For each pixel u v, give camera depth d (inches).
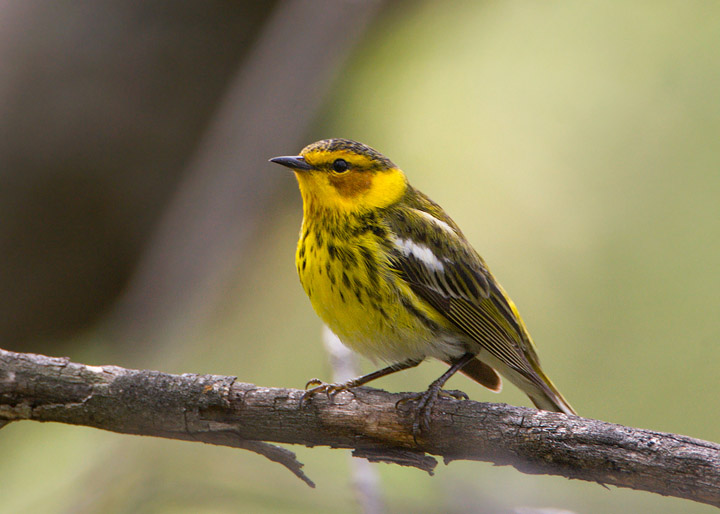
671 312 497.4
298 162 336.8
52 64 519.2
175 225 505.4
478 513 346.3
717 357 489.1
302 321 549.3
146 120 534.9
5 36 514.9
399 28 576.7
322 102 536.7
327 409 279.9
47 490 458.9
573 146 542.6
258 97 502.0
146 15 532.1
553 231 522.9
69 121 522.6
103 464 394.6
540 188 533.3
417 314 333.7
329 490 376.8
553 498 370.6
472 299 351.6
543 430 263.1
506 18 576.7
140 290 502.9
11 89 513.3
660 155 532.4
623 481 253.9
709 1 557.3
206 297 493.4
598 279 511.2
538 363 386.9
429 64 571.2
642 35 559.8
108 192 535.8
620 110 545.0
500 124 550.6
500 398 516.7
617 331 500.4
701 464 244.1
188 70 536.7
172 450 396.2
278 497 370.6
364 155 342.6
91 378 275.6
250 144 498.6
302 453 445.1
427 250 344.8
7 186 519.2
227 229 497.4
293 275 561.9
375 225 338.3
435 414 275.6
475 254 369.7
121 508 371.9
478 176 539.2
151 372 279.6
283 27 507.8
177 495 367.9
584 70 558.9
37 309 547.8
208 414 277.7
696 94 542.6
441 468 408.5
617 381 490.9
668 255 510.6
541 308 506.9
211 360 531.5
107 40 526.3
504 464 271.3
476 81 564.4
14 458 475.5
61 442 479.8
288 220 573.9
